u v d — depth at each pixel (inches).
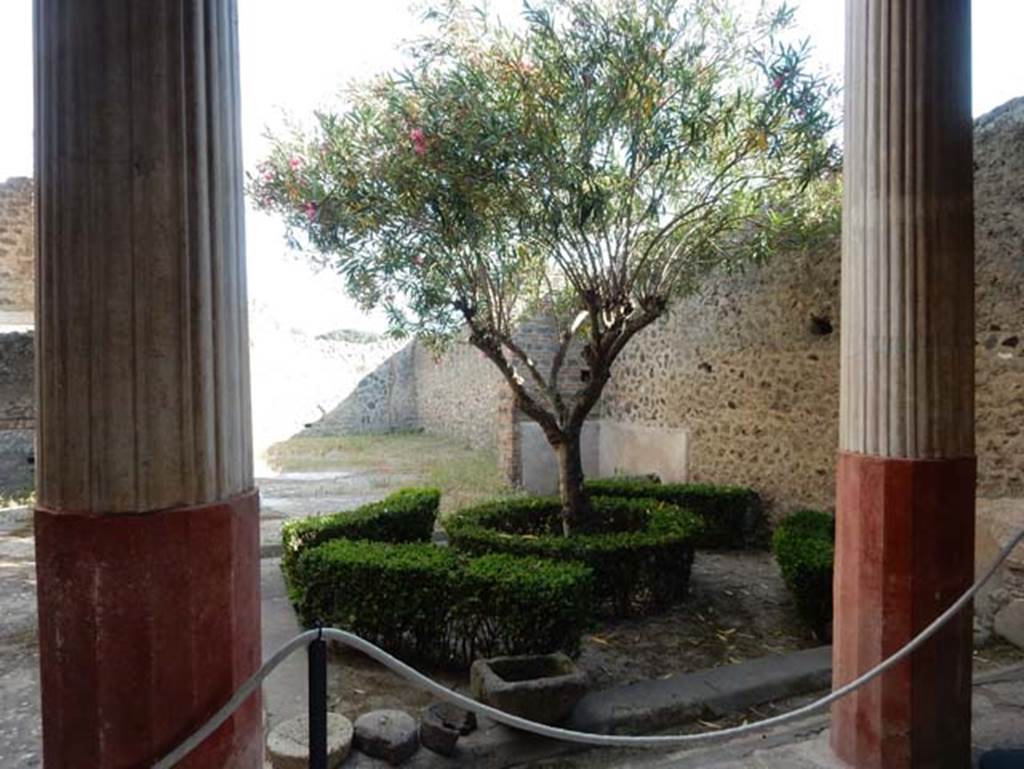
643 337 299.3
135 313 53.7
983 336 161.9
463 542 174.9
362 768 102.0
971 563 99.1
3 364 337.4
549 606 125.6
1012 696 127.3
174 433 55.4
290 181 172.6
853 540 102.0
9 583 197.9
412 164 156.7
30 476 342.0
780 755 108.2
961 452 97.7
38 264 56.0
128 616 54.0
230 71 60.3
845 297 103.4
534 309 220.4
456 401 545.0
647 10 155.3
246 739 60.3
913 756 96.2
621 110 155.3
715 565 212.8
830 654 141.7
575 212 156.5
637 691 125.8
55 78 54.1
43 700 56.5
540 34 153.8
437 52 161.5
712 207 175.6
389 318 192.1
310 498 332.5
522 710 106.8
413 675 67.2
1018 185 154.9
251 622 61.8
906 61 94.7
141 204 53.6
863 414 100.3
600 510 209.3
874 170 97.6
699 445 265.0
